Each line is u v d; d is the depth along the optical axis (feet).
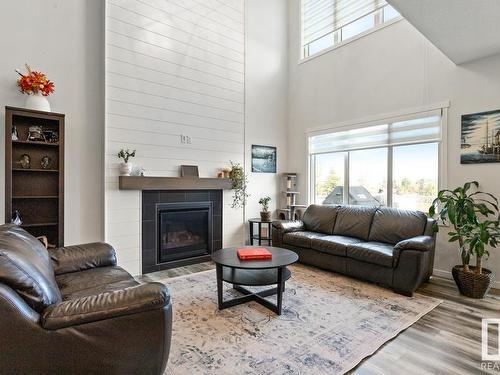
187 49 14.02
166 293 4.91
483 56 10.68
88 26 11.56
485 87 10.80
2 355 3.91
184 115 13.89
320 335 7.13
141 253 12.41
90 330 4.35
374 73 14.25
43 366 4.13
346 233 13.29
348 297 9.53
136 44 12.37
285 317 8.09
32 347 4.06
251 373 5.71
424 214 11.47
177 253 13.60
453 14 7.93
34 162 10.45
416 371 5.78
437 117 12.07
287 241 13.69
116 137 11.80
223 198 15.43
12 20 10.03
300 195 18.03
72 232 11.19
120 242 11.89
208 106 14.83
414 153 12.92
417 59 12.66
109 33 11.62
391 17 13.93
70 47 11.16
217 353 6.37
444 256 11.75
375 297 9.54
